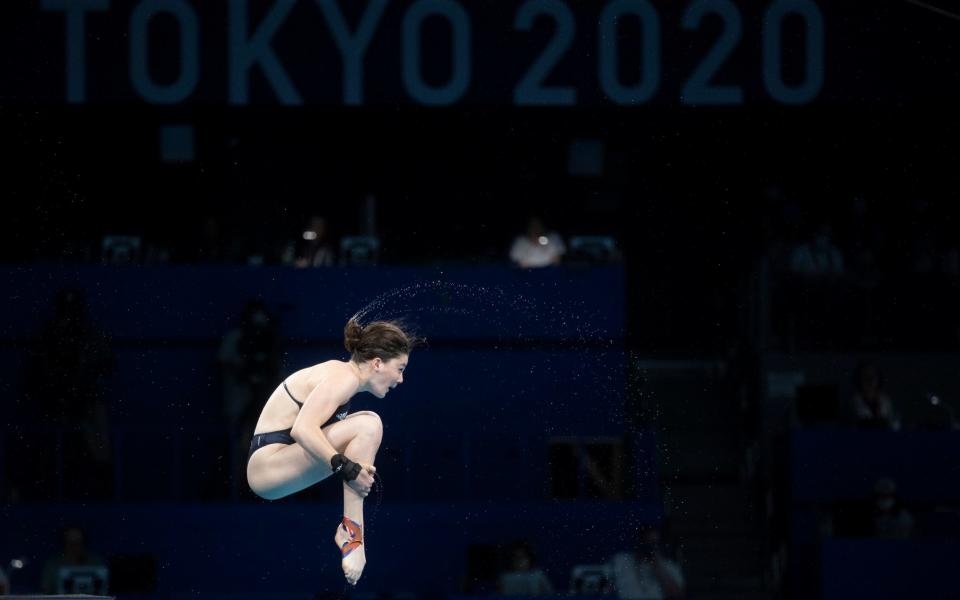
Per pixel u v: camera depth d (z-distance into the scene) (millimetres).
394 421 48281
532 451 47906
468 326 48969
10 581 42312
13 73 49688
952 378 49938
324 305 48625
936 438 44156
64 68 49906
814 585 41062
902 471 44031
